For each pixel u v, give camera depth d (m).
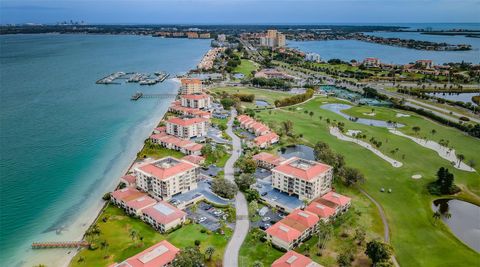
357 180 197.50
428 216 172.88
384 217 171.38
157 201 184.50
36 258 143.50
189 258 127.00
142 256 130.50
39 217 173.62
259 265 128.38
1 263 141.12
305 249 145.12
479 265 138.00
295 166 191.75
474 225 168.50
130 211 172.75
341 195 181.62
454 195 194.00
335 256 141.88
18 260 142.50
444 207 182.75
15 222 169.25
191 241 150.75
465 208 182.50
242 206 180.00
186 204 179.25
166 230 156.88
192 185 195.38
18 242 154.25
